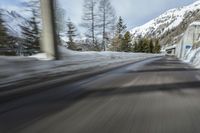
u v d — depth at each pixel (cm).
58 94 596
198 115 402
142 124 354
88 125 350
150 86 716
